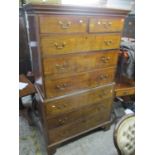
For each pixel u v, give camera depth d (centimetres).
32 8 94
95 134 185
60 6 98
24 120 204
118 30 136
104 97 165
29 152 160
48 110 132
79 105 149
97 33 125
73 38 115
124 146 94
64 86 131
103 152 162
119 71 199
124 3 264
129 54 180
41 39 104
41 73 117
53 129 145
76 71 131
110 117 187
